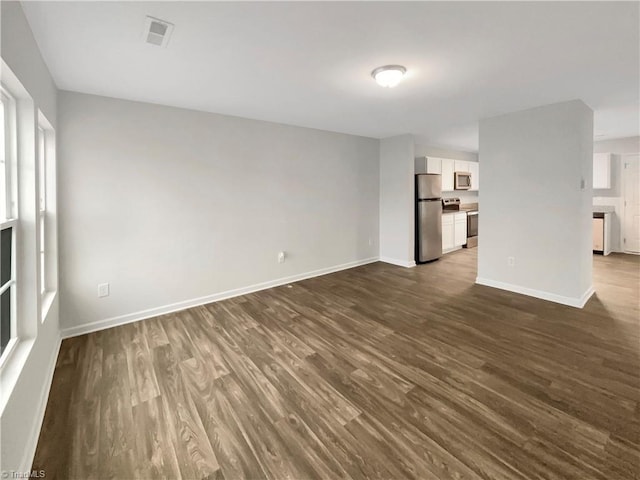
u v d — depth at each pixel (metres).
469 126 4.61
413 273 5.07
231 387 2.16
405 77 2.68
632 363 2.37
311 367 2.39
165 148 3.41
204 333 3.00
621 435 1.67
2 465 1.22
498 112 3.83
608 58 2.34
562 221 3.54
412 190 5.42
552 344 2.68
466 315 3.33
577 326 3.01
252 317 3.38
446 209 7.04
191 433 1.74
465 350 2.61
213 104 3.39
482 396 2.02
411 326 3.10
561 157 3.49
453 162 6.75
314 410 1.92
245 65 2.40
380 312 3.47
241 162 4.01
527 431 1.72
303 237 4.77
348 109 3.64
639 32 1.97
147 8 1.67
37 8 1.65
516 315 3.30
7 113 1.81
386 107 3.57
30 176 1.87
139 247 3.30
